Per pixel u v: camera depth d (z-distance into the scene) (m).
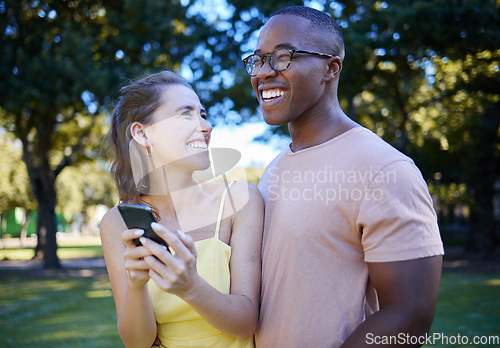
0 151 25.86
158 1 13.76
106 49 13.74
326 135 1.63
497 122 15.48
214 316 1.44
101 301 9.29
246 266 1.65
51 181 16.45
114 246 1.75
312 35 1.58
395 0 11.34
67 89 12.94
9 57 12.97
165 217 1.80
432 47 11.11
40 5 13.95
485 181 16.62
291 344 1.49
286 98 1.59
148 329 1.55
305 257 1.49
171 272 1.32
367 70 12.29
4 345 5.78
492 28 10.30
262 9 12.94
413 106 15.05
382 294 1.33
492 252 16.91
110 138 1.93
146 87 1.80
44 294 10.47
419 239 1.31
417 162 15.69
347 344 1.33
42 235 21.20
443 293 9.01
